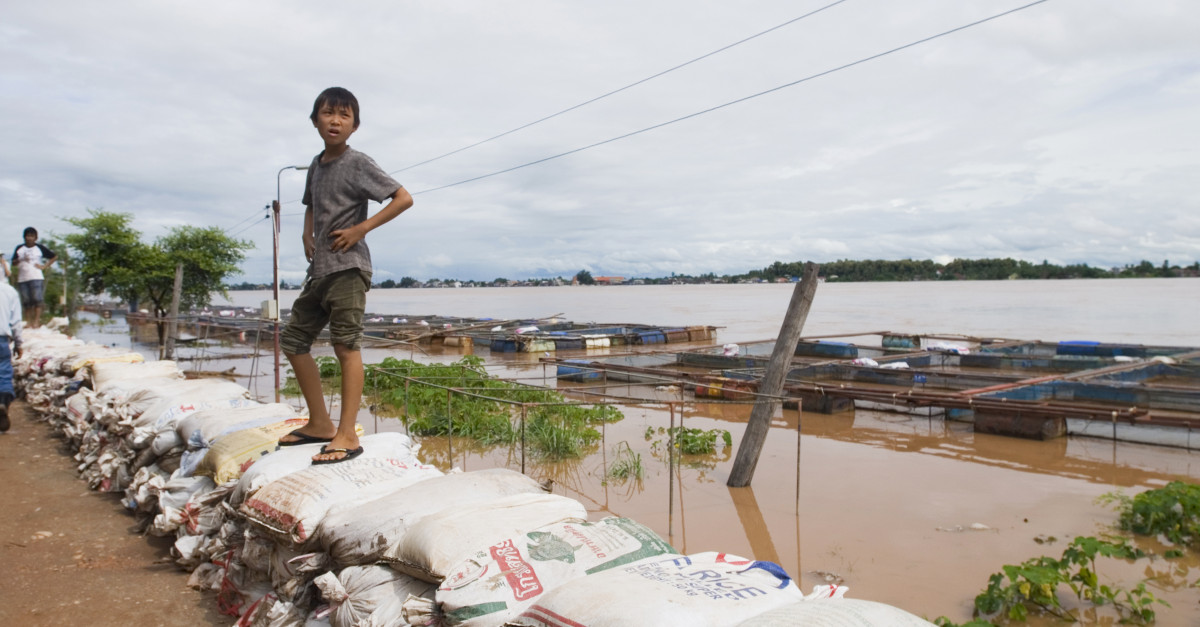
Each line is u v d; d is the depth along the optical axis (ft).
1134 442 30.12
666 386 45.60
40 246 47.29
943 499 22.66
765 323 120.16
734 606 7.20
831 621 6.42
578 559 8.81
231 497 13.07
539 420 31.45
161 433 17.08
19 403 33.83
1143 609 14.43
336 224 12.67
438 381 38.09
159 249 71.00
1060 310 142.20
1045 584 14.39
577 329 87.10
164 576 14.19
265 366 56.65
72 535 16.38
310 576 11.18
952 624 13.47
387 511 10.65
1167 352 56.85
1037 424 31.17
